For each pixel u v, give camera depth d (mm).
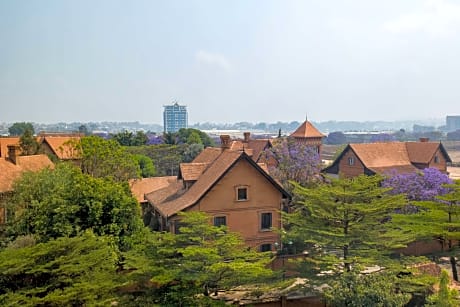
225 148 42156
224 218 35812
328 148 151750
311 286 24969
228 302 24234
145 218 43406
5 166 40406
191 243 25031
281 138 66312
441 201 34562
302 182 47312
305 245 36500
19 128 164500
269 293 26547
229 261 23109
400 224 29625
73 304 18391
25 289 18250
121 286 22312
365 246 26359
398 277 24188
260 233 36938
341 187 27250
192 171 40156
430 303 21781
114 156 46219
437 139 188125
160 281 21188
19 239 26078
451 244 32531
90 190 28688
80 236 23938
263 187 36969
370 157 57750
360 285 21906
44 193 32125
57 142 75250
